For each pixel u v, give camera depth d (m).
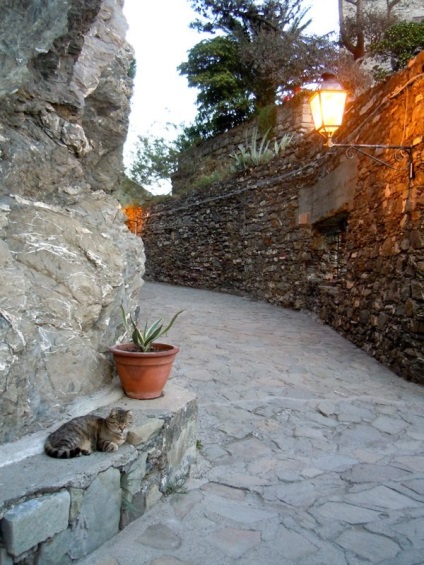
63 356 2.66
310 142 8.95
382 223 5.72
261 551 2.16
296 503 2.62
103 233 3.50
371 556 2.14
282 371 5.22
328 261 8.90
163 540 2.21
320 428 3.77
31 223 2.96
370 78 12.49
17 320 2.37
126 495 2.28
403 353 5.04
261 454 3.28
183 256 14.45
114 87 3.97
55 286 2.83
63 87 3.43
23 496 1.78
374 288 5.93
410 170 4.91
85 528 2.03
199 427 3.69
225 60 15.72
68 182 3.55
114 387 2.97
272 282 10.34
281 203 10.01
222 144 15.64
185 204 14.38
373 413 4.09
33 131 3.27
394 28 12.05
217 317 8.38
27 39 2.60
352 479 2.92
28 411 2.29
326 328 7.69
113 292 3.21
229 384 4.71
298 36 13.85
